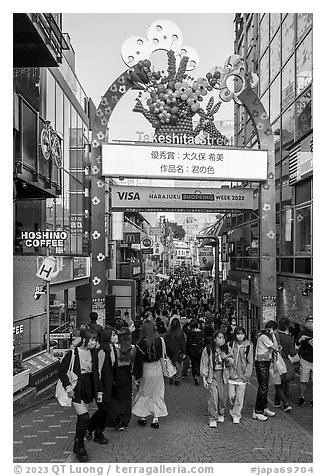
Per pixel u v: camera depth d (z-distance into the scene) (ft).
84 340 22.54
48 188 47.39
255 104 53.57
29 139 41.70
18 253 45.60
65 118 65.16
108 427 26.45
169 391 37.32
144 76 51.03
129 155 49.98
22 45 43.73
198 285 196.85
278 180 62.95
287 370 31.48
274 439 24.77
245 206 54.70
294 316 53.57
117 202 52.90
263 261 53.78
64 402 21.97
